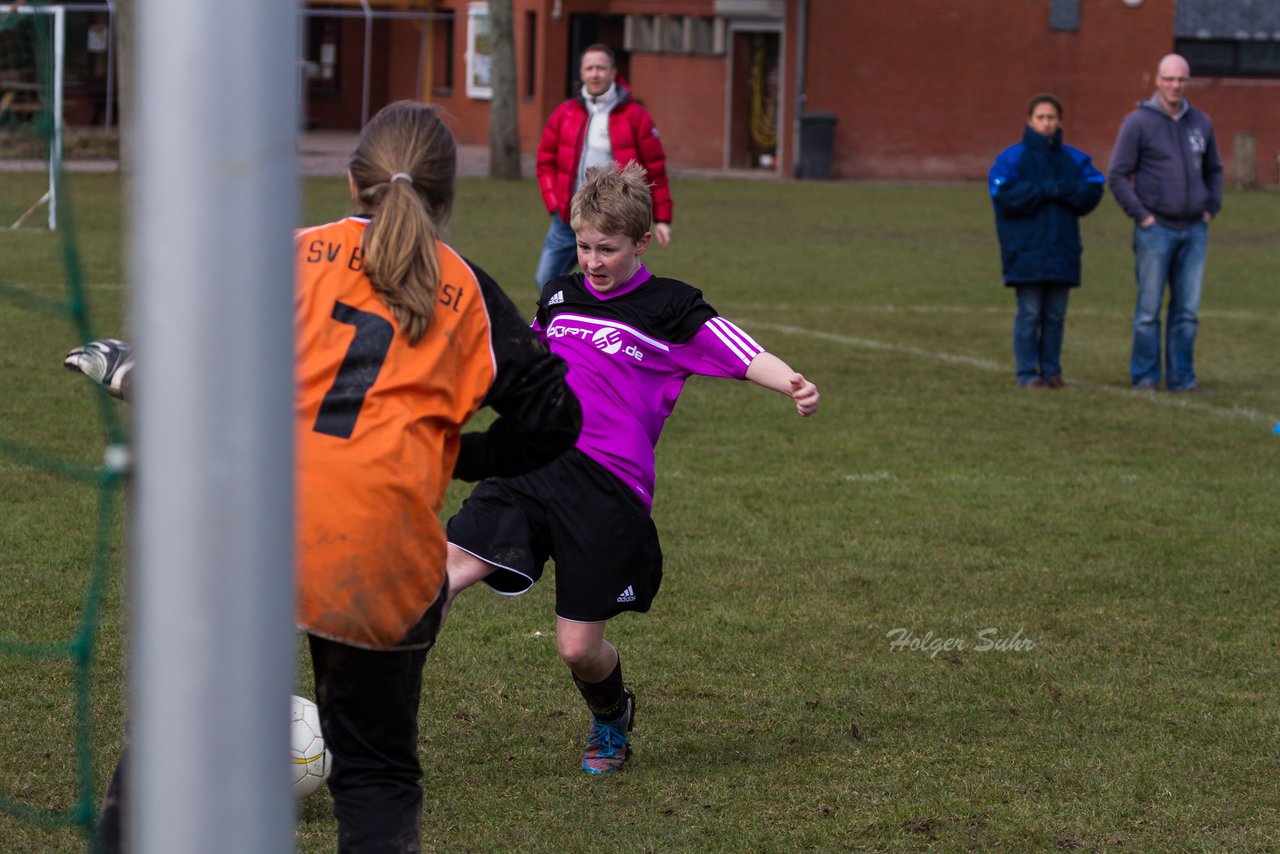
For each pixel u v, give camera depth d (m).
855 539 18.17
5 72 56.62
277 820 4.64
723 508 19.42
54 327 30.27
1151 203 28.73
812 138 80.31
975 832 10.42
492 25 71.56
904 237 56.22
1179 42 82.25
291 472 4.55
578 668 10.99
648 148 28.88
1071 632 14.98
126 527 17.34
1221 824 10.65
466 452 8.32
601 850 10.02
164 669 4.47
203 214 4.32
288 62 4.41
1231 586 16.67
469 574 10.69
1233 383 30.48
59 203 7.02
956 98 82.50
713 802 10.85
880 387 28.53
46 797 10.41
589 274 11.02
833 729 12.34
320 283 7.46
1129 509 20.05
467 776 11.23
